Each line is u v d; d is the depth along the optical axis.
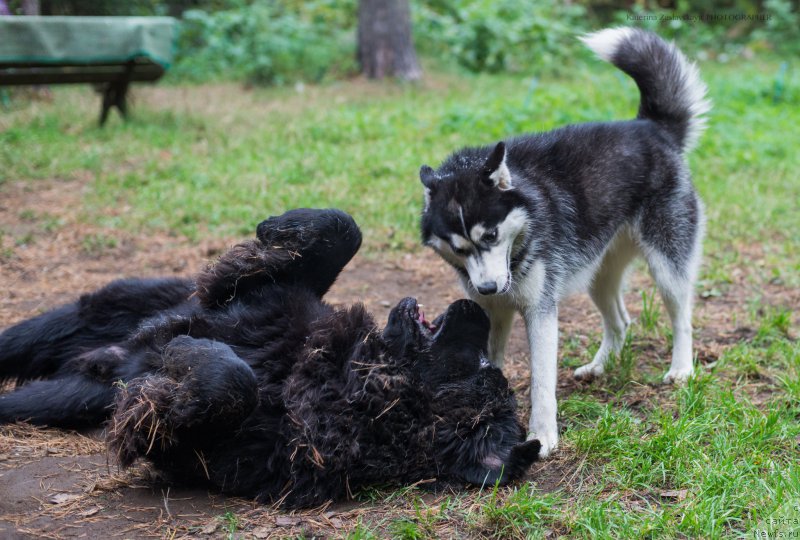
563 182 4.92
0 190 8.86
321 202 8.39
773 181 9.48
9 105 12.85
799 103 13.95
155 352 4.09
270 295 4.29
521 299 4.54
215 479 3.74
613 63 5.69
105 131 11.23
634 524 3.38
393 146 10.48
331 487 3.66
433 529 3.41
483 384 3.89
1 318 5.83
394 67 16.19
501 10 19.11
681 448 3.91
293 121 12.05
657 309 5.98
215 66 17.06
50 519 3.50
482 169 4.44
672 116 5.57
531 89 12.76
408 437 3.72
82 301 4.69
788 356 5.13
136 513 3.59
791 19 21.36
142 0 18.25
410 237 7.76
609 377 5.09
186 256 7.29
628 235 5.30
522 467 3.71
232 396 3.50
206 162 9.91
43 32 10.15
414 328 3.90
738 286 6.79
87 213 8.16
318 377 3.78
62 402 4.25
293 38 17.41
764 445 4.01
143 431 3.58
